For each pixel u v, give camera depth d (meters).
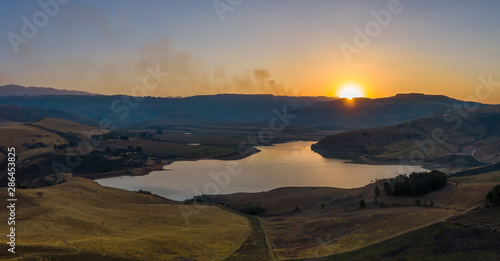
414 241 56.12
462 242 52.12
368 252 56.22
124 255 54.81
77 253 51.97
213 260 58.59
